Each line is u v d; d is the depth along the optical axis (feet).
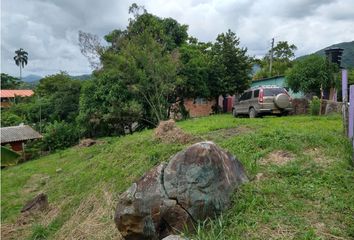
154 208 13.78
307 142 21.97
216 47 75.87
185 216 13.39
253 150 21.70
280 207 13.82
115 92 61.87
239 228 12.53
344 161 18.17
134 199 14.23
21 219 26.22
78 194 27.04
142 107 63.82
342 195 14.46
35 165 52.85
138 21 69.00
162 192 13.87
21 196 34.65
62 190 30.19
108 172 26.50
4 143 68.90
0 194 36.50
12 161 19.20
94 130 69.05
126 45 62.90
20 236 23.44
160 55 62.23
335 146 21.06
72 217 23.24
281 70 105.50
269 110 47.03
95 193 24.44
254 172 17.62
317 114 44.75
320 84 56.49
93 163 32.09
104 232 18.39
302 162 18.63
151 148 26.61
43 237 22.21
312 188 15.30
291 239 11.32
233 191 14.89
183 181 13.74
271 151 20.98
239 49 74.74
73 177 32.12
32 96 124.26
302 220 12.59
